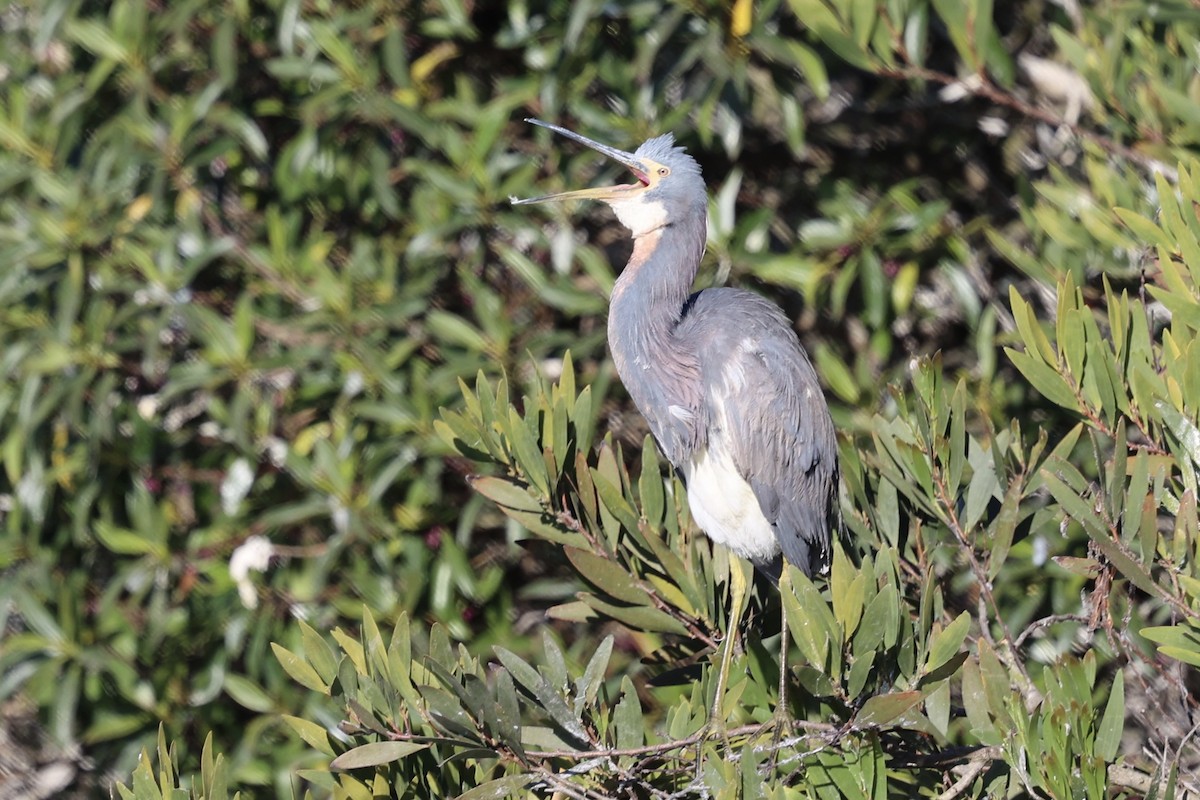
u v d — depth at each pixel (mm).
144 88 10625
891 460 7215
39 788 12508
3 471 11617
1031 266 8930
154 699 10992
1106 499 6188
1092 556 6602
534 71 10836
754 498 8188
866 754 5949
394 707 6117
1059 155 11102
